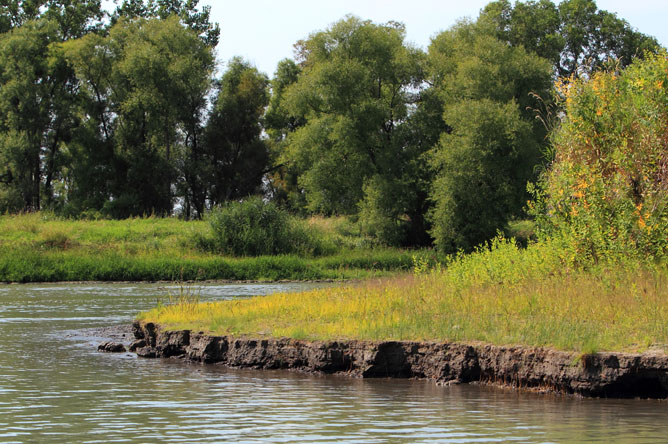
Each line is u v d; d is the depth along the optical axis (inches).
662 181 1117.7
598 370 720.3
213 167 4239.7
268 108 4581.7
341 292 1168.2
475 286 1084.5
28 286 2117.4
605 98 1208.8
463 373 795.4
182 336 969.5
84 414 657.0
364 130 3041.3
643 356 709.9
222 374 855.7
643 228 1077.1
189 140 4365.2
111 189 4052.7
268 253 2704.2
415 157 3036.4
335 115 3085.6
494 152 2694.4
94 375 848.9
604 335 773.3
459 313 932.6
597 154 1187.9
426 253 2751.0
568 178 1206.3
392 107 3189.0
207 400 716.0
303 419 636.7
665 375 700.0
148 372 868.6
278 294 1259.8
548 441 562.6
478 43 2992.1
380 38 3095.5
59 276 2289.6
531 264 1132.5
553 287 995.3
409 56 3159.5
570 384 730.8
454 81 2930.6
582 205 1155.9
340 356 852.0
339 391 758.5
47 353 1007.6
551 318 850.1
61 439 575.2
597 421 627.2
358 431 594.9
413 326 878.4
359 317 948.6
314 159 3157.0
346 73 2997.0
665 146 1146.7
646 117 1162.6
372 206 3009.4
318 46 3129.9
